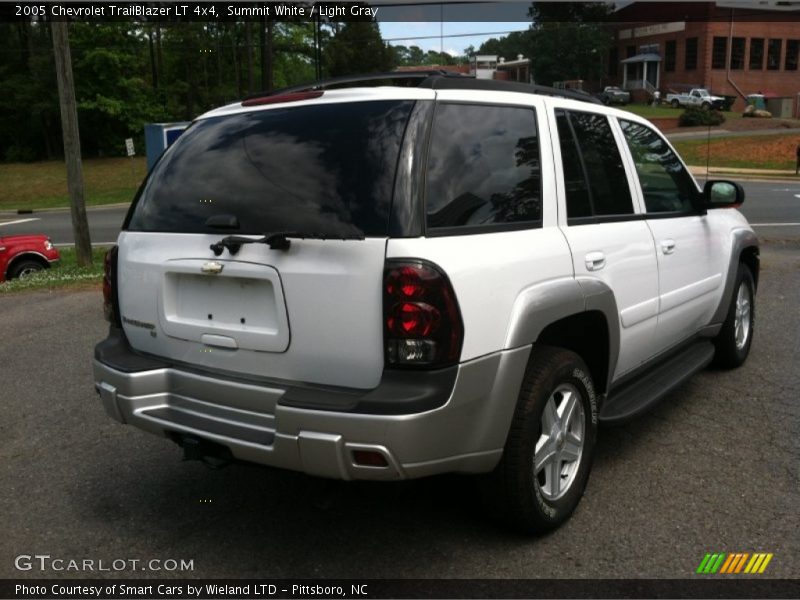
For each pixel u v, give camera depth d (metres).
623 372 4.11
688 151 41.44
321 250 2.78
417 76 3.18
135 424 3.25
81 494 3.82
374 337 2.71
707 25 60.47
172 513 3.59
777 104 61.84
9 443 4.54
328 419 2.64
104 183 45.94
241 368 3.05
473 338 2.77
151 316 3.33
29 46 56.81
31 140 58.66
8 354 6.70
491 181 3.10
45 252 13.12
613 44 69.75
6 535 3.39
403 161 2.78
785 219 17.77
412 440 2.62
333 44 56.50
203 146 3.33
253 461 2.86
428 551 3.18
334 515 3.54
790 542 3.19
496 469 3.06
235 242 2.95
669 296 4.38
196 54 53.41
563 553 3.14
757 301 8.19
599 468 4.00
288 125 3.10
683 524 3.37
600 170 3.89
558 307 3.17
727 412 4.82
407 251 2.66
